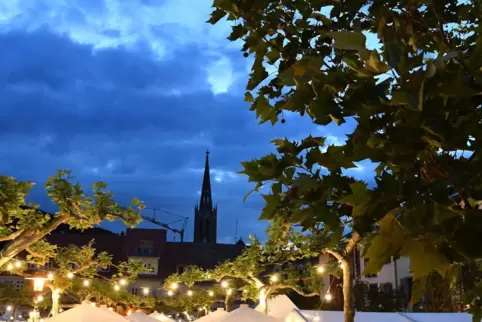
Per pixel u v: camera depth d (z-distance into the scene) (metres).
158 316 24.33
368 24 2.15
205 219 109.94
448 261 1.21
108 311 15.70
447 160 1.21
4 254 12.06
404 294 23.83
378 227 1.29
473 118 1.21
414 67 1.25
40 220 13.19
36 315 27.16
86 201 12.94
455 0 1.92
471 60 1.33
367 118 1.31
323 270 16.02
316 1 2.15
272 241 16.94
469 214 1.19
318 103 1.42
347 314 9.31
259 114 2.11
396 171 1.34
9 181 12.66
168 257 49.72
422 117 1.20
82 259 23.17
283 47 2.14
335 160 1.46
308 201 1.50
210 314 18.30
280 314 20.80
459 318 13.18
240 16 2.18
